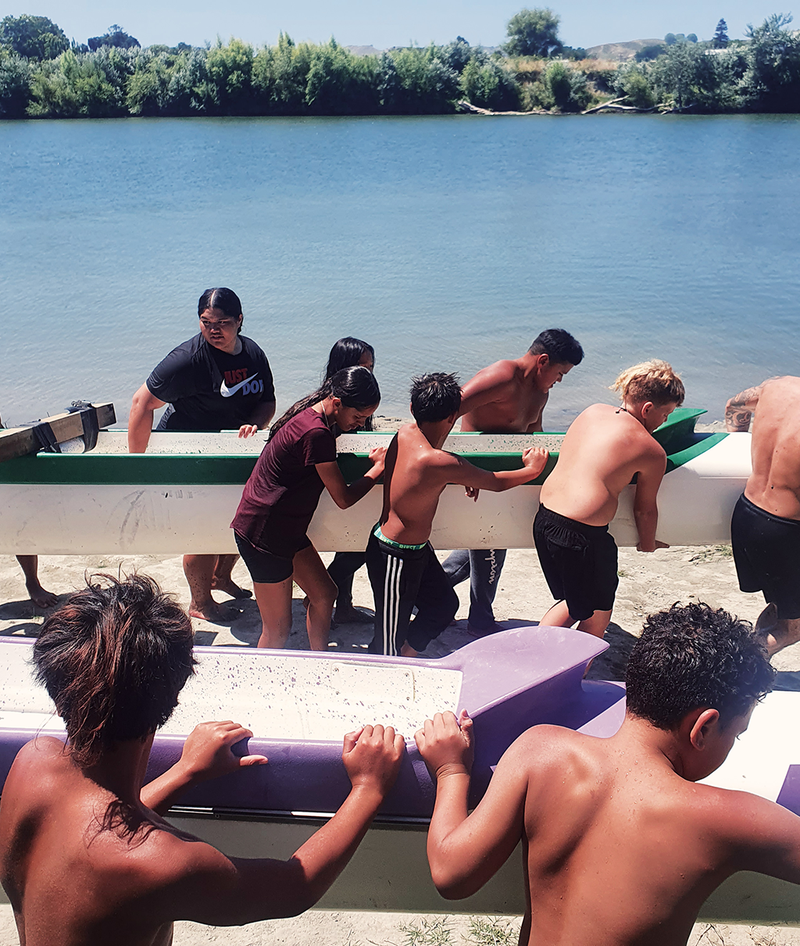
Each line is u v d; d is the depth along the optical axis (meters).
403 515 3.87
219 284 16.48
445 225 23.03
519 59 74.31
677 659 1.82
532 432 5.07
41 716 2.57
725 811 1.74
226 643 4.67
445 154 41.53
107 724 1.69
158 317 14.06
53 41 114.69
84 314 14.18
